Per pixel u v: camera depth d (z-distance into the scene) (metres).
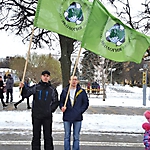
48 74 6.58
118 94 34.44
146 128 5.30
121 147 8.11
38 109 6.41
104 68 28.84
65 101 6.54
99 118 13.05
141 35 6.82
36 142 6.48
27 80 18.97
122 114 14.80
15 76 59.31
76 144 6.70
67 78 13.70
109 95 31.86
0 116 12.84
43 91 6.48
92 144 8.38
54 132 9.93
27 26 14.46
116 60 6.80
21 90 6.36
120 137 9.52
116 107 18.44
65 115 6.67
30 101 20.66
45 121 6.46
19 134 9.54
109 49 6.79
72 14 6.80
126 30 6.82
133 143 8.66
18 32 14.68
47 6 6.76
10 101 19.39
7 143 8.25
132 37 6.83
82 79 50.41
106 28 6.75
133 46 6.86
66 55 13.69
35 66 60.44
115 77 68.00
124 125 11.55
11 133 9.67
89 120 12.44
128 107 18.64
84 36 6.67
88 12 6.83
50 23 6.77
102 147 8.05
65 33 6.81
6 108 15.88
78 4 6.80
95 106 18.72
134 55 6.87
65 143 6.70
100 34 6.75
